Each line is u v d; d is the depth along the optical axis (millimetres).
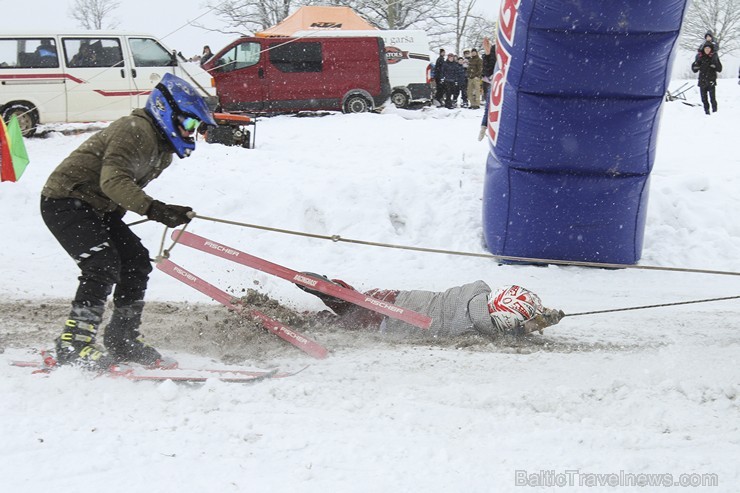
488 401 4355
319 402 4227
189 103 4355
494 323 5637
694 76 40375
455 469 3393
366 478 3266
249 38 18375
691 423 4137
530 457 3553
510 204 8305
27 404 3920
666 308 6832
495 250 8562
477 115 19609
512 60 7699
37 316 6027
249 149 11680
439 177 10305
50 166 10695
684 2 7164
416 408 4164
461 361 5160
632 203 8250
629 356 5387
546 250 8391
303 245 8547
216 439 3592
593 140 7859
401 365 5051
